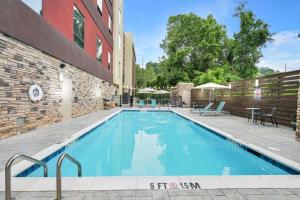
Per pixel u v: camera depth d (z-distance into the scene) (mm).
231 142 6531
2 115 5797
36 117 7559
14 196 2836
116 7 23141
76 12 11406
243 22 31094
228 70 28906
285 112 9070
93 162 5590
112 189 3037
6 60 5918
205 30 31500
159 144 7645
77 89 11789
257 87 11227
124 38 31859
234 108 14078
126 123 12570
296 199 2855
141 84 53844
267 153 4852
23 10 6598
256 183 3297
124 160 5777
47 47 8148
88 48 13672
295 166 4023
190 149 6891
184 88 23516
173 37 33719
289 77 8953
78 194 2893
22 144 5371
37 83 7566
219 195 2920
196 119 11750
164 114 17125
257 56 30891
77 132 7020
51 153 4699
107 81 19750
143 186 3141
